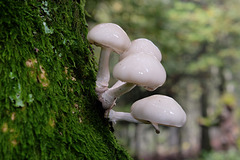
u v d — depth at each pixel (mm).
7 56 196
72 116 225
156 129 271
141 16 1003
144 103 262
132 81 228
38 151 189
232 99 1836
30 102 196
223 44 1938
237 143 1754
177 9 1450
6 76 192
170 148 3143
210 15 1599
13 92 191
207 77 2123
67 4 262
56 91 219
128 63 230
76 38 266
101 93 264
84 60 273
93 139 237
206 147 1960
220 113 1835
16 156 180
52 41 235
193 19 1524
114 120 280
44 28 226
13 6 208
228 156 1688
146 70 226
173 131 3059
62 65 237
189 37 1534
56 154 195
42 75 212
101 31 238
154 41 1080
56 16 245
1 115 184
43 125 198
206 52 1930
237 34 1835
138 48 256
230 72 2240
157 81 230
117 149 276
